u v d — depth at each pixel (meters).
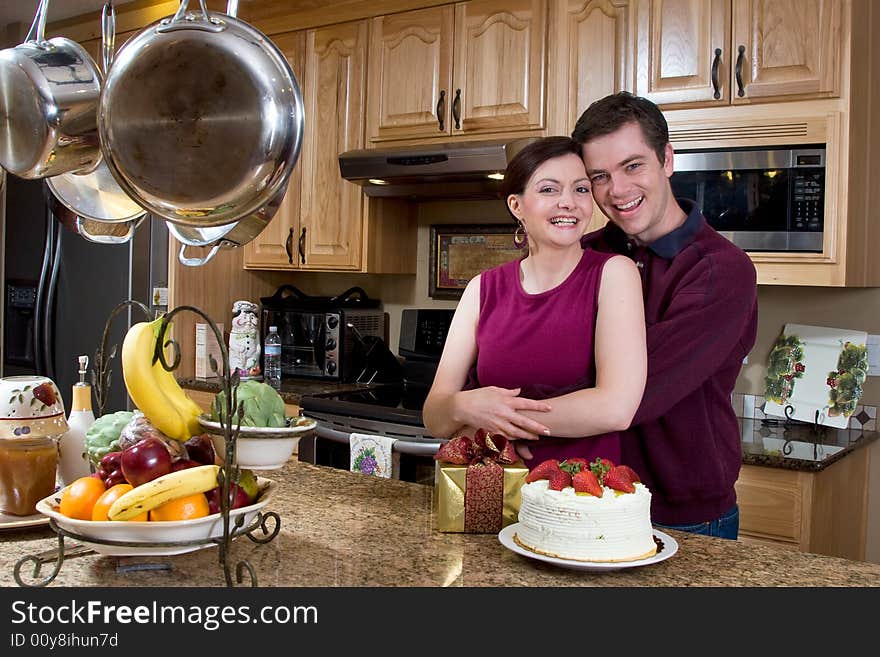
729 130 2.60
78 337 4.06
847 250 2.47
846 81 2.44
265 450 1.13
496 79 3.09
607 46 2.84
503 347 1.59
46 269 4.12
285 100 1.06
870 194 2.69
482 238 3.59
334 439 3.06
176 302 3.73
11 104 1.41
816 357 2.86
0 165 1.50
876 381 2.83
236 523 1.11
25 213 4.23
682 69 2.68
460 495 1.34
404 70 3.32
